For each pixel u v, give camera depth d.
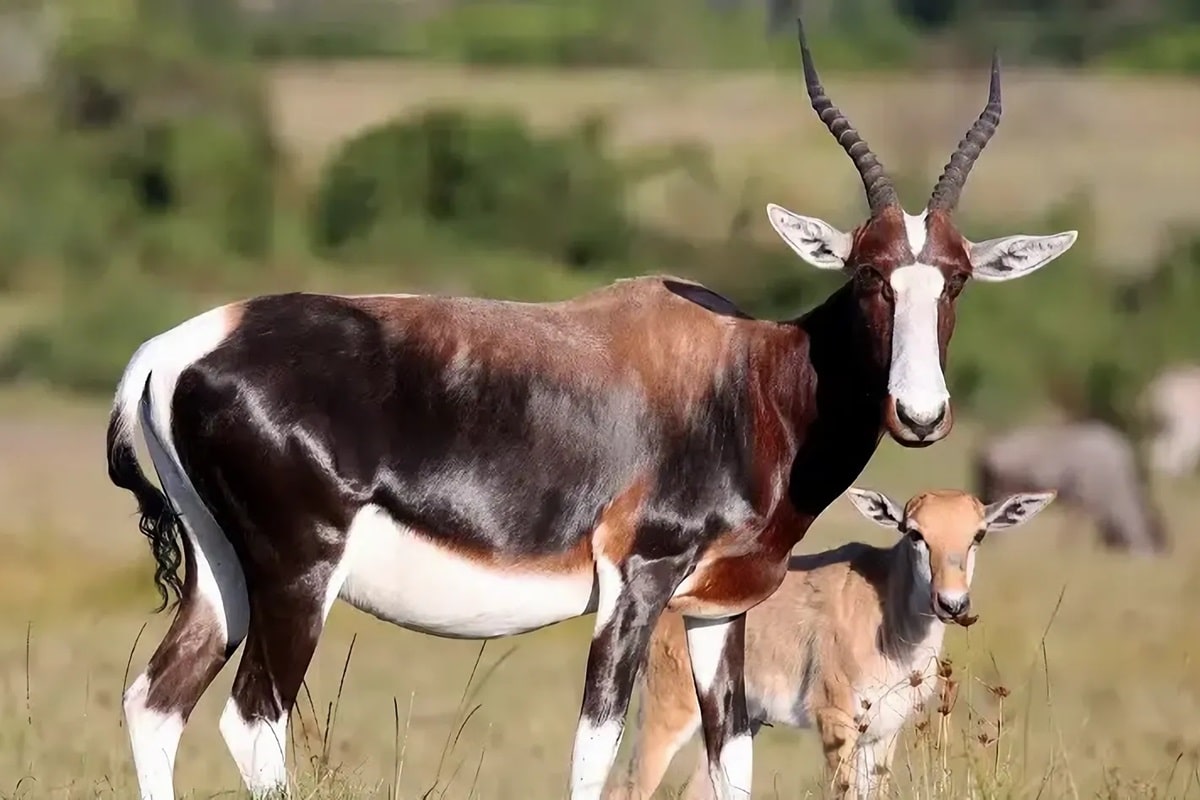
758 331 31.34
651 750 38.62
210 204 159.88
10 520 78.25
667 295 31.50
